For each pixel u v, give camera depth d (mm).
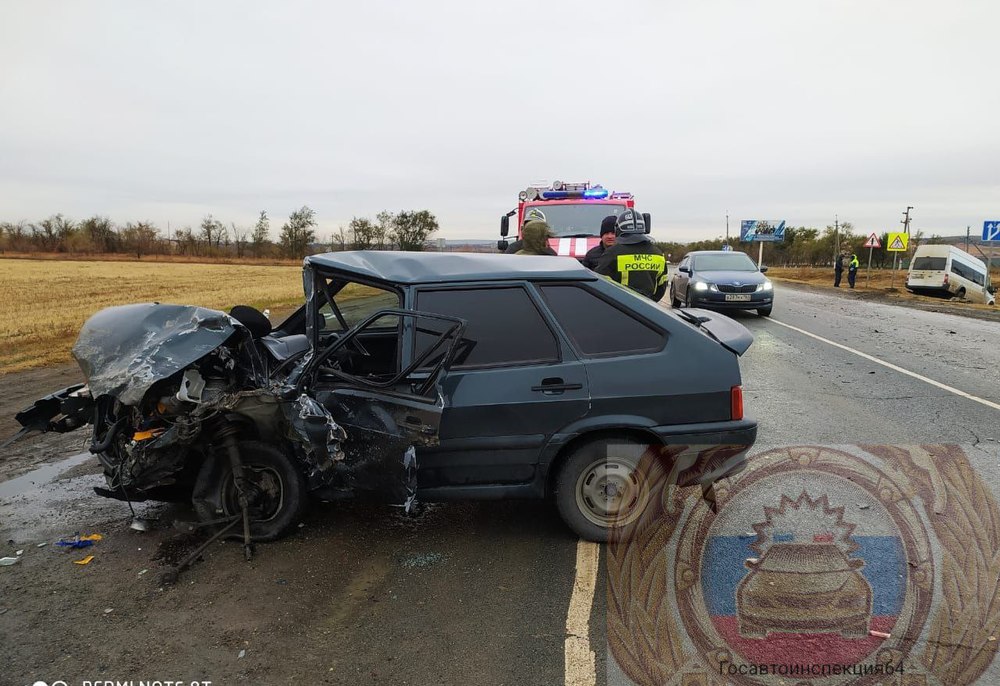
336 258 4223
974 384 8227
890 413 6797
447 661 2918
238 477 4008
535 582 3582
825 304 20281
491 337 3990
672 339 3984
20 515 4648
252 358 4184
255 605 3422
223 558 3949
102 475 5477
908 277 27531
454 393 3881
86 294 28234
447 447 3912
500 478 3980
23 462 5863
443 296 4027
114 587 3623
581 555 3879
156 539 4223
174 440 3859
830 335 12891
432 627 3188
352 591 3551
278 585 3623
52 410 4387
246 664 2938
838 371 9172
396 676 2828
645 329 4023
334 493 4090
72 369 10500
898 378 8633
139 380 3729
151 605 3434
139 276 42719
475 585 3574
